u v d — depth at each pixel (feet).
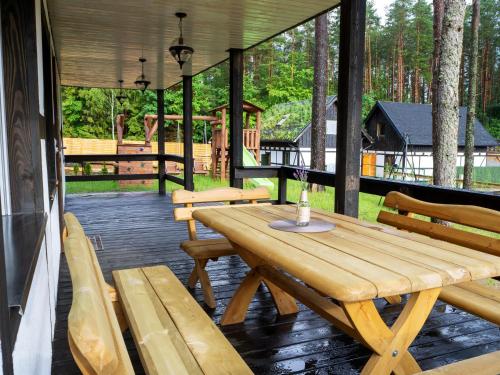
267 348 6.98
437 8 25.49
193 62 21.09
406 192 9.80
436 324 7.89
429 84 90.43
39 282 5.38
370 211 29.58
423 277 4.24
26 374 3.81
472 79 35.55
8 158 6.45
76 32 15.97
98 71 23.90
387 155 64.75
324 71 38.47
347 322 5.37
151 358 4.38
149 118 40.34
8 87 6.41
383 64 94.63
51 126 10.73
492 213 6.51
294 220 7.23
